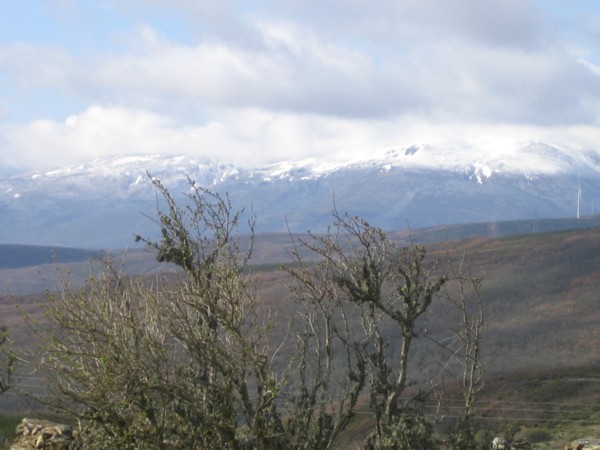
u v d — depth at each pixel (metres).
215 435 13.68
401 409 15.60
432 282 15.84
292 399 14.17
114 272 13.97
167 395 13.72
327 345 14.72
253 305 13.89
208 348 13.28
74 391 13.59
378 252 15.61
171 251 13.75
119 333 13.30
